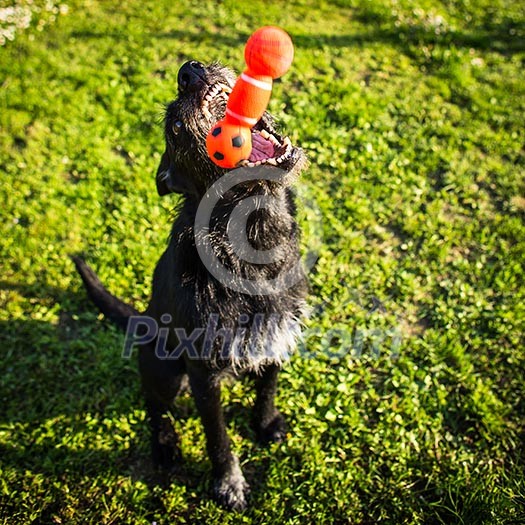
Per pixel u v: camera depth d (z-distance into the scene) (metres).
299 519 1.24
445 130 1.89
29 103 1.98
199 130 1.04
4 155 1.85
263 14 2.35
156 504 1.27
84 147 1.85
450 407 1.36
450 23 2.37
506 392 1.38
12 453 1.33
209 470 1.30
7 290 1.57
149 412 1.33
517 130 1.92
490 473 1.25
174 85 2.04
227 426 1.37
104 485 1.29
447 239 1.63
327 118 1.91
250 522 1.23
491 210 1.71
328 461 1.29
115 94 2.00
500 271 1.57
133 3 2.43
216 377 1.16
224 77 1.08
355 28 2.31
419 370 1.41
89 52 2.20
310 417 1.35
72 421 1.37
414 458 1.29
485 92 2.05
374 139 1.84
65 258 1.61
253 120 0.96
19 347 1.48
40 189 1.75
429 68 2.15
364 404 1.38
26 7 2.36
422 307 1.53
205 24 2.31
